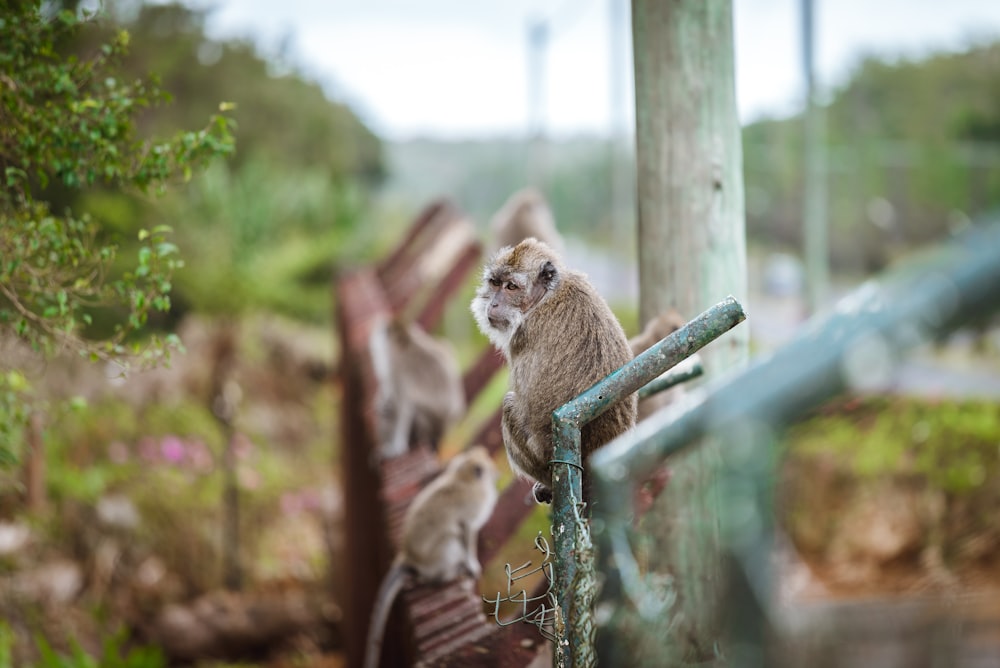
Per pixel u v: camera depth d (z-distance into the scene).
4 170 5.80
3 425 5.82
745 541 1.55
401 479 7.21
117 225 17.45
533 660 4.03
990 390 11.54
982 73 35.72
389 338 8.20
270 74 29.73
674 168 5.11
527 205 10.25
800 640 1.48
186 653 12.88
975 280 1.35
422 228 14.37
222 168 23.38
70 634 10.73
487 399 16.11
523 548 7.57
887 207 33.12
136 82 5.54
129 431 15.25
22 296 5.56
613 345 3.91
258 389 19.44
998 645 1.37
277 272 24.55
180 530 14.45
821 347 1.51
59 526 13.01
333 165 32.59
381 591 5.54
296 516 16.06
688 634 2.30
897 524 9.39
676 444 2.04
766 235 34.88
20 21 5.26
